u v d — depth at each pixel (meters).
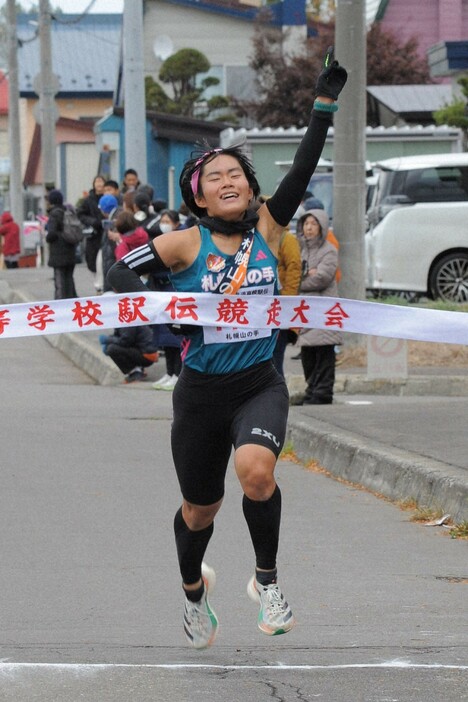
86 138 130.88
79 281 55.03
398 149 57.19
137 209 31.70
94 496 18.14
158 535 15.77
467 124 57.50
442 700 9.66
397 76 82.12
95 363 33.34
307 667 10.50
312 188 49.81
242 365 10.18
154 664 10.60
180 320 10.19
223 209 10.19
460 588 13.30
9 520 16.61
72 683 10.09
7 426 24.52
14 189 85.94
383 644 11.20
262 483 9.80
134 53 43.75
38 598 12.88
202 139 10.61
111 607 12.54
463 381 28.20
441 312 10.68
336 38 30.88
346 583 13.50
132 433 23.77
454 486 16.59
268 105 85.25
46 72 67.88
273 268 10.39
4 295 54.19
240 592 13.18
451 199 41.47
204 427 10.25
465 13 88.19
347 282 30.91
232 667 10.52
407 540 15.61
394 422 22.25
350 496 18.47
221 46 99.00
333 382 25.23
